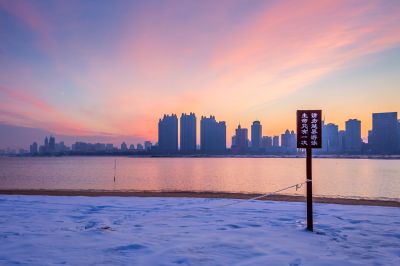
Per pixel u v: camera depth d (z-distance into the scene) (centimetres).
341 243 718
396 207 1191
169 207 1198
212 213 1078
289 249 672
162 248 674
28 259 605
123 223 921
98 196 1544
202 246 689
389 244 711
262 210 1134
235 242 721
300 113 834
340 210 1127
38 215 1038
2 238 748
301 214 1055
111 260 600
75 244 701
